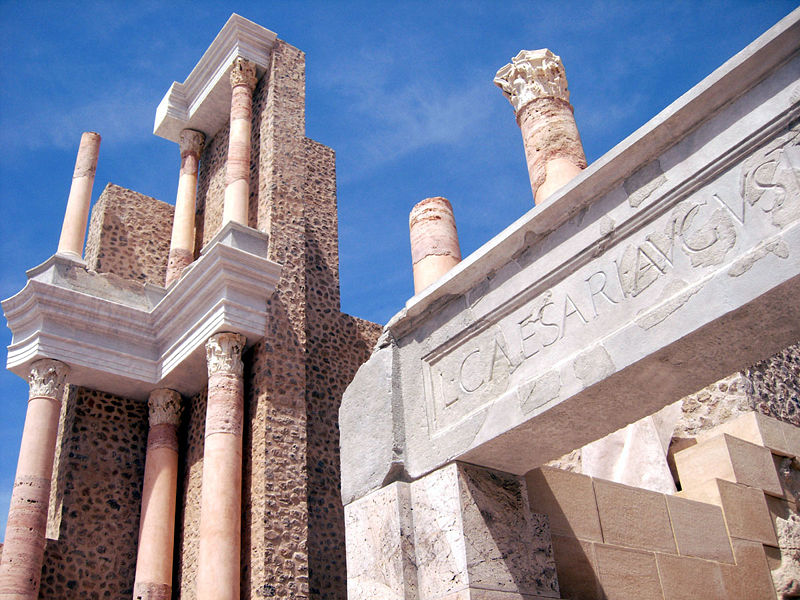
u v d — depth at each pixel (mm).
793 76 4098
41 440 11938
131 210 17250
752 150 4207
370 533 5648
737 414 11102
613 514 6664
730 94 4344
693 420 11461
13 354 12875
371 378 6270
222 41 16516
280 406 12062
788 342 4211
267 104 15594
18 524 11141
